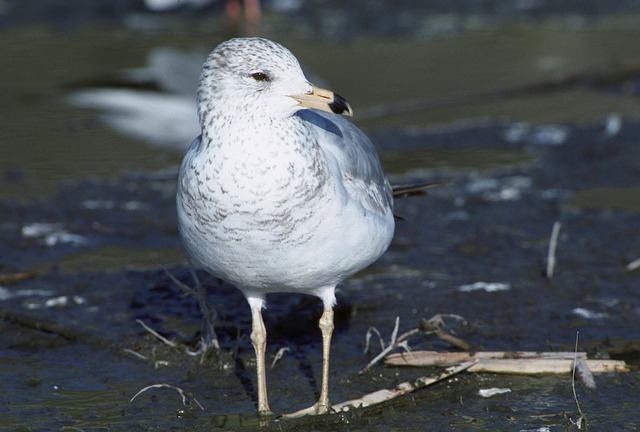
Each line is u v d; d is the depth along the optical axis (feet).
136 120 61.98
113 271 40.68
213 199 25.75
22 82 69.26
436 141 57.77
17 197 49.39
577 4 92.22
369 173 29.78
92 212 47.39
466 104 65.00
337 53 77.82
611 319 35.14
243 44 26.37
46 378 31.86
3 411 29.55
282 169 25.49
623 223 44.45
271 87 25.94
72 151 56.90
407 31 84.48
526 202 47.70
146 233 44.83
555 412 28.86
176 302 37.81
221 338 34.81
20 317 35.63
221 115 25.95
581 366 30.86
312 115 29.40
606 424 27.94
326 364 29.12
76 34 83.41
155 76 64.69
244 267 26.81
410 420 28.68
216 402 30.19
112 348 33.83
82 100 65.26
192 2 87.81
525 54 76.33
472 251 41.81
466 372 31.35
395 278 39.42
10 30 84.74
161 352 33.30
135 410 29.63
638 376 30.78
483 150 56.08
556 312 35.76
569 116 61.93
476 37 82.17
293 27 86.58
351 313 36.35
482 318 35.53
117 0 92.89
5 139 58.65
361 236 27.32
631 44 77.92
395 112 63.26
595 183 49.98
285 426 28.30
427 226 45.03
